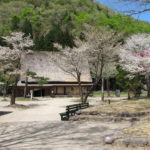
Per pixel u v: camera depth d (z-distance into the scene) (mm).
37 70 45812
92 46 25984
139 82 33031
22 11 96188
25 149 8422
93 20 64188
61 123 14188
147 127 9883
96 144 8875
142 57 26922
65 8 98312
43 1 109938
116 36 28141
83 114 15445
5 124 14492
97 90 60156
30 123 14648
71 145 8852
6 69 27578
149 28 40750
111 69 34875
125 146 8258
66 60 26109
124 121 13961
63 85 45906
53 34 64062
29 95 40969
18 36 29125
